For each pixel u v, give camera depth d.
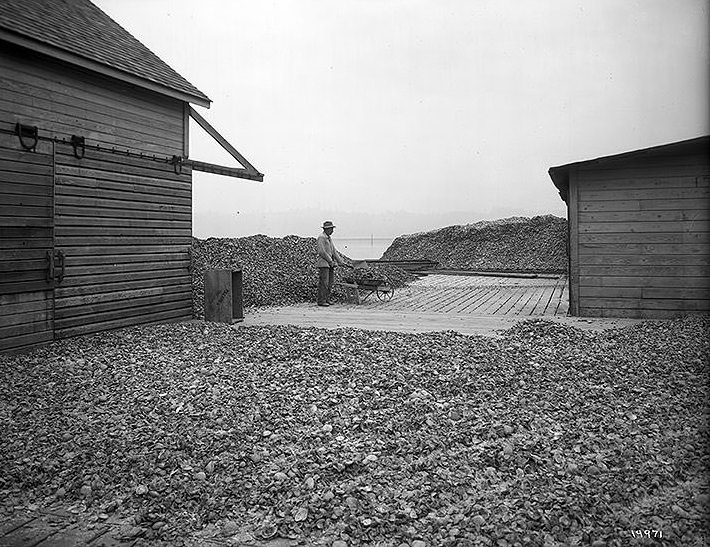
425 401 5.35
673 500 3.58
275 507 3.60
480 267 27.64
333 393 5.60
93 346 7.92
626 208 10.48
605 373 6.14
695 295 10.22
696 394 5.45
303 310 12.84
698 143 9.91
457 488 3.77
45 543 3.29
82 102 8.59
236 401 5.43
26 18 8.20
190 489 3.83
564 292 16.59
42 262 7.97
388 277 19.20
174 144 10.41
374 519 3.43
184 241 10.69
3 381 6.23
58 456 4.36
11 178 7.57
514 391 5.66
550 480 3.83
